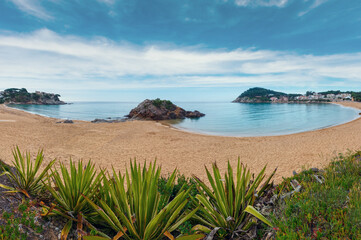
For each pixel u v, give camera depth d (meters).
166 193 3.93
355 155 6.98
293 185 4.55
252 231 3.38
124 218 3.03
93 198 3.92
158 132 28.30
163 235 3.46
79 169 3.83
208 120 55.47
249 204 3.65
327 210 3.15
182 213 3.75
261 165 13.25
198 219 3.67
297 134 27.72
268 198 4.27
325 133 26.45
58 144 17.61
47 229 3.47
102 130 27.27
